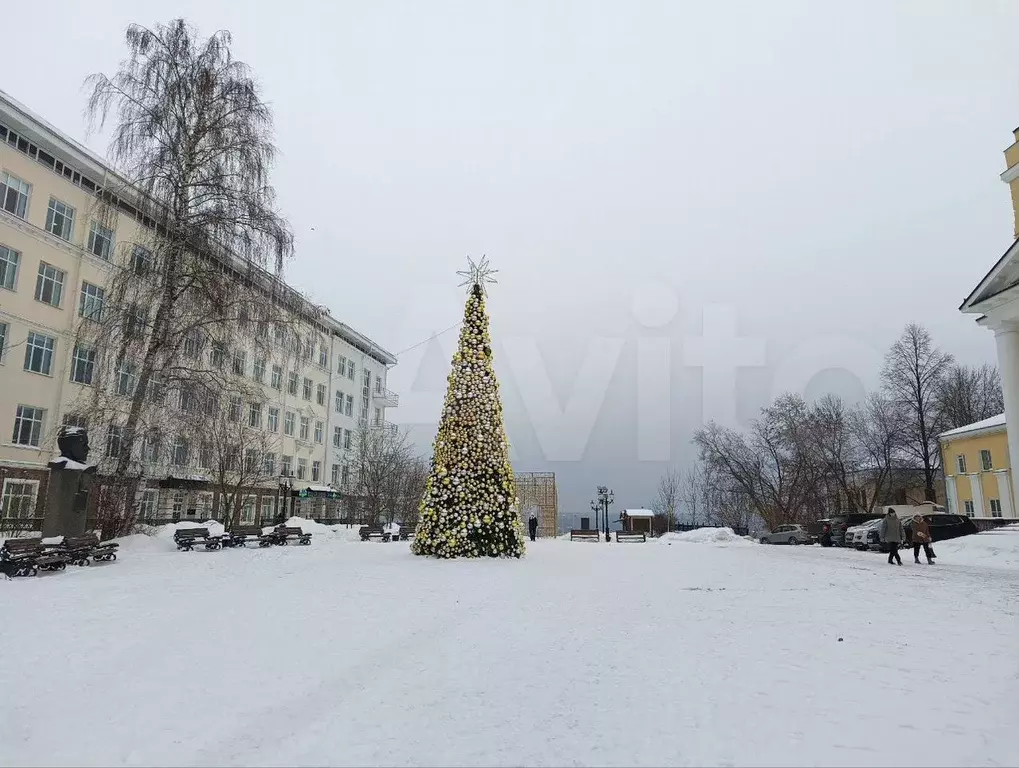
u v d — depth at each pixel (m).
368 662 6.64
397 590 11.12
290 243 20.16
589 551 22.91
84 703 5.42
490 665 6.62
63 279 29.89
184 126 19.44
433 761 4.36
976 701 5.47
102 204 19.20
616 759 4.38
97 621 8.29
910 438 50.06
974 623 8.92
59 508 15.91
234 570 13.80
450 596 10.60
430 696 5.66
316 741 4.70
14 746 4.60
